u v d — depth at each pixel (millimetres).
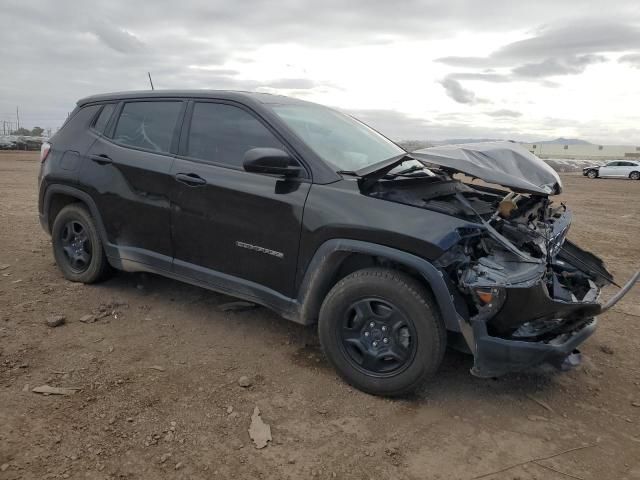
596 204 16531
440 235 3057
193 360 3660
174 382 3352
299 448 2783
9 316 4184
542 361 3088
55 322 4051
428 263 3057
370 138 4457
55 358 3562
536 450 2877
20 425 2809
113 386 3254
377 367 3295
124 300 4637
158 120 4355
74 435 2760
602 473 2713
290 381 3443
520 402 3367
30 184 13922
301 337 4109
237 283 3842
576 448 2914
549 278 3457
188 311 4492
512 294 2951
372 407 3197
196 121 4129
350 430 2961
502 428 3068
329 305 3371
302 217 3453
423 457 2766
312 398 3256
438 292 3035
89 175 4582
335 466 2660
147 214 4246
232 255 3828
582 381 3701
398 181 3541
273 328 4242
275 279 3650
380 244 3199
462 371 3725
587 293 3605
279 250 3582
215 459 2654
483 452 2836
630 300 5484
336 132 4141
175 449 2709
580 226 11070
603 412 3307
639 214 13703
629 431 3109
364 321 3309
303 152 3594
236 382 3398
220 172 3854
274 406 3148
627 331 4641
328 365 3682
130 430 2834
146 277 5215
